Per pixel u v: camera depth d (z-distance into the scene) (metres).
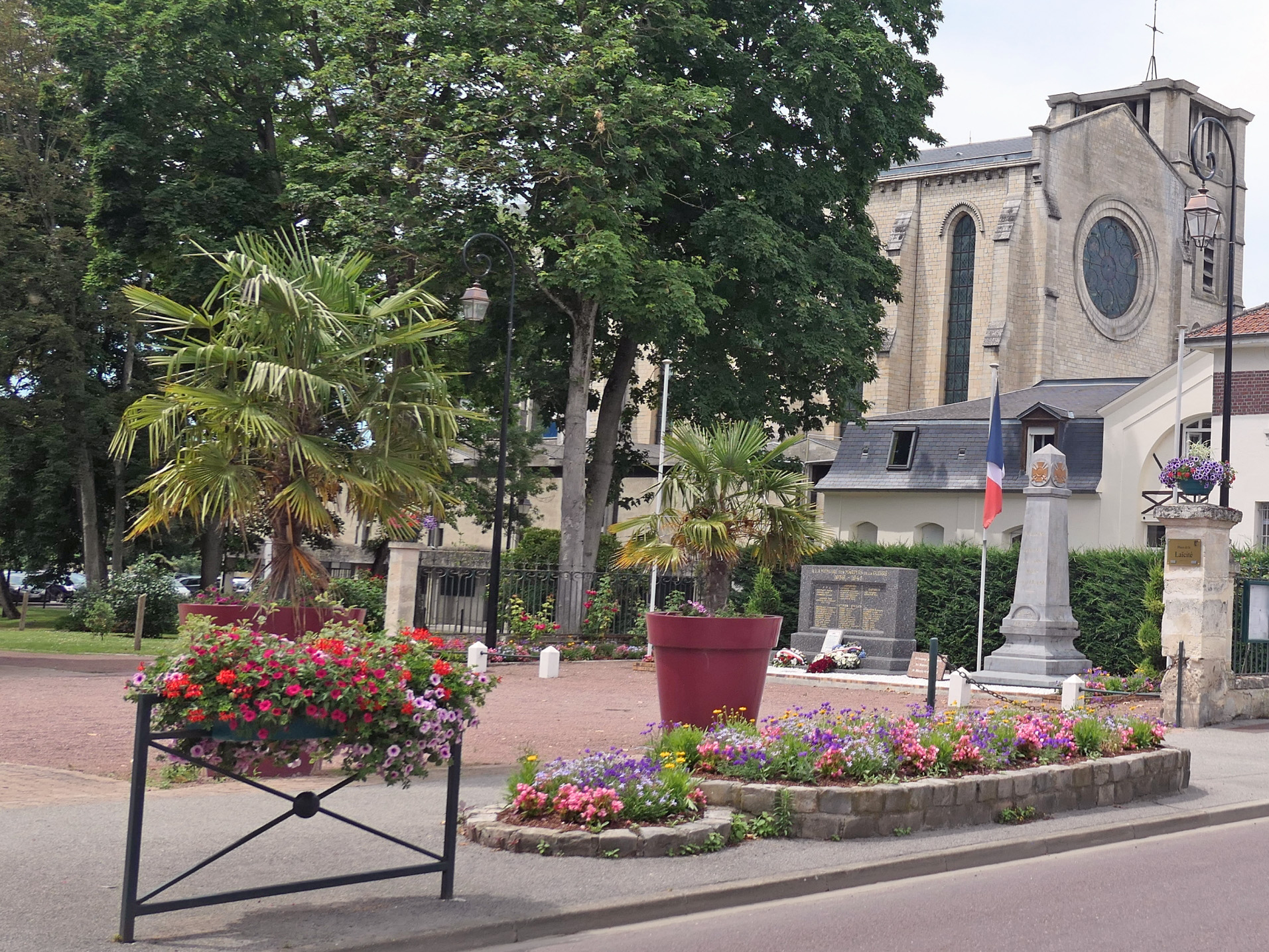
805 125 33.44
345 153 30.83
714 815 9.39
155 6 30.98
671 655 13.55
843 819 9.50
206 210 30.42
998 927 7.32
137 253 31.73
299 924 6.71
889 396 63.34
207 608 11.21
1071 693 19.58
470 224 28.67
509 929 6.88
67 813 9.33
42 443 39.28
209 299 11.91
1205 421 40.66
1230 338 24.16
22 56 40.53
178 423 11.80
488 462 44.19
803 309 31.47
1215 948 6.92
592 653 27.69
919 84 33.53
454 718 7.26
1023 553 25.30
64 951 6.09
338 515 25.58
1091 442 42.91
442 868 7.31
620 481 39.44
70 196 40.19
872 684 23.89
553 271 29.12
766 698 21.03
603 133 28.16
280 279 11.40
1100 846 10.16
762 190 32.69
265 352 11.68
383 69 28.77
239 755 6.91
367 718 6.93
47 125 41.16
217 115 32.41
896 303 37.47
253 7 32.53
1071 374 63.06
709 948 6.77
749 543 15.24
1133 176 66.62
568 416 31.92
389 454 12.00
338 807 9.99
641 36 30.50
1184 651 18.56
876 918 7.53
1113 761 11.62
